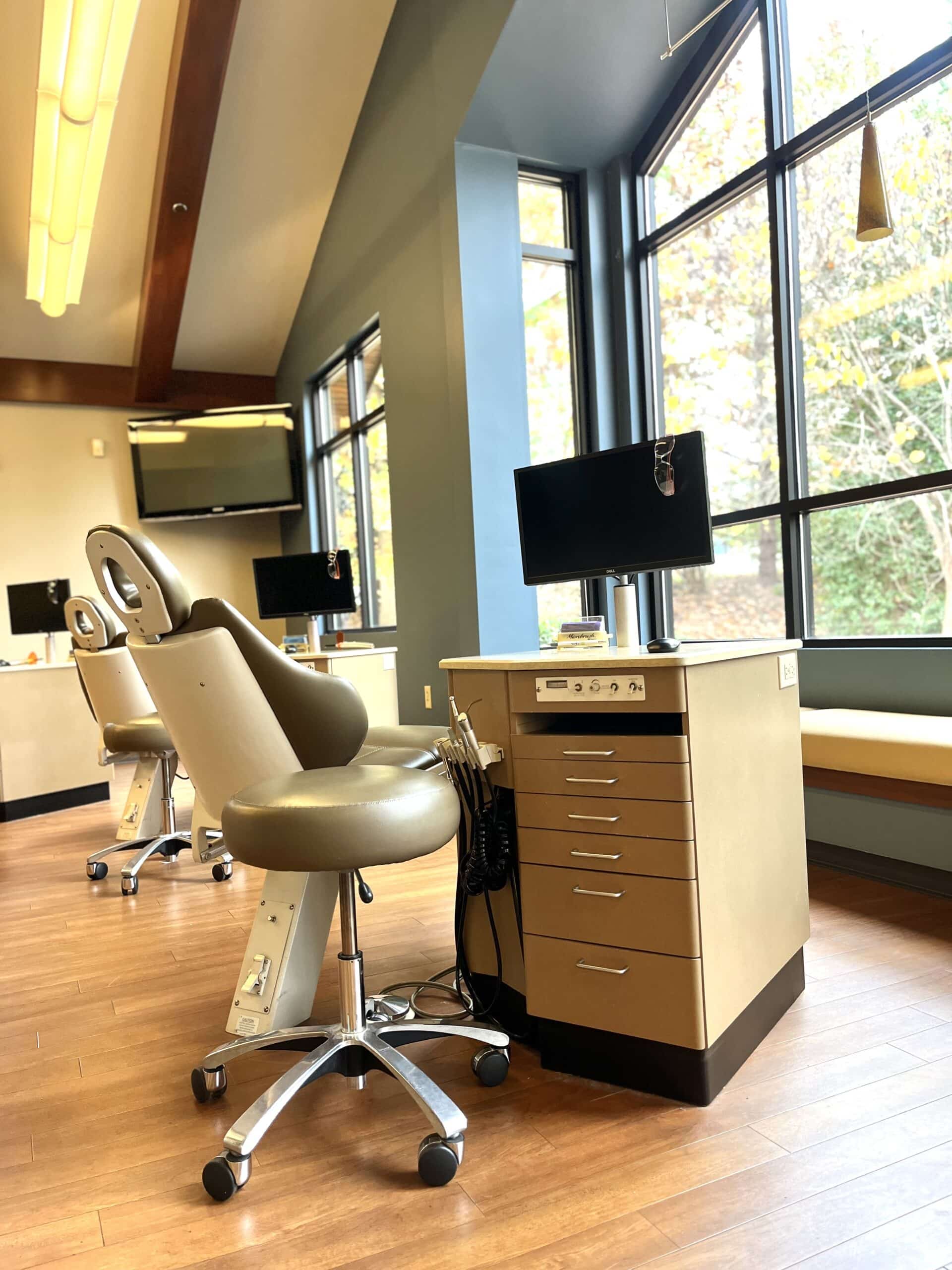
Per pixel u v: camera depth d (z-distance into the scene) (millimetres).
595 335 4746
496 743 1834
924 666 3121
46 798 4953
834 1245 1208
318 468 7496
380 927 2645
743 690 1818
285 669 1720
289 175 5789
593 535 2119
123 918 2922
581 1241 1241
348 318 6012
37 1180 1469
